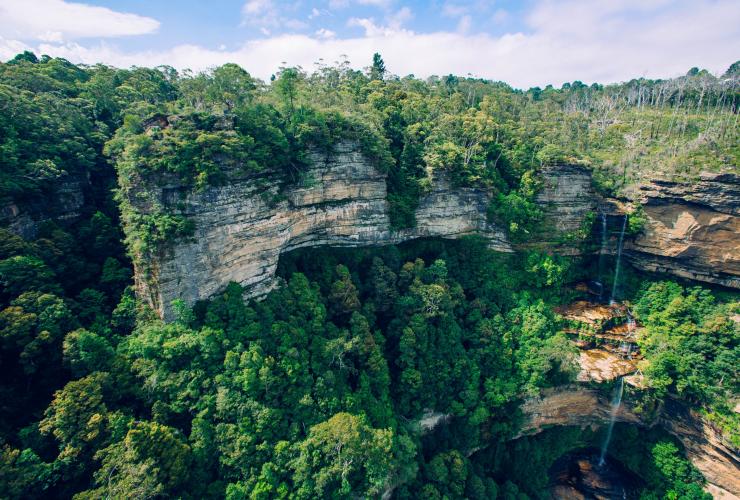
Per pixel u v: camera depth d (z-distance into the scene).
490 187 69.38
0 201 44.94
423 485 50.50
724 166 67.50
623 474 67.31
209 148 44.06
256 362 42.41
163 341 42.53
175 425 40.59
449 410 57.97
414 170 66.69
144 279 44.22
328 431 40.34
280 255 57.00
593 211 76.94
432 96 97.88
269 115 52.81
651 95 133.00
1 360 37.69
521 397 60.62
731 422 56.50
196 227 44.34
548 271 72.69
